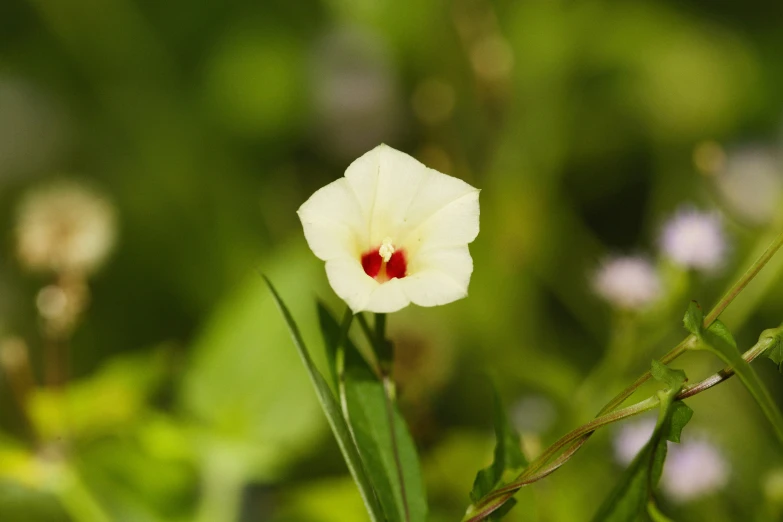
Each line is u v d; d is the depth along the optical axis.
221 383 0.41
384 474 0.34
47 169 0.54
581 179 0.55
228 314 0.41
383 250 0.34
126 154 0.55
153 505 0.40
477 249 0.50
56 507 0.41
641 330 0.40
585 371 0.47
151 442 0.41
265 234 0.53
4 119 0.54
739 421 0.43
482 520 0.34
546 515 0.39
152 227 0.52
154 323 0.50
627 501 0.33
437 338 0.43
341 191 0.34
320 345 0.41
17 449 0.40
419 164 0.34
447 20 0.55
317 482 0.42
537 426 0.41
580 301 0.49
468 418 0.45
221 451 0.41
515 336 0.48
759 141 0.52
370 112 0.55
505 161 0.52
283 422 0.41
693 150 0.55
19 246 0.42
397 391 0.35
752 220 0.43
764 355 0.33
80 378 0.47
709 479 0.39
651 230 0.53
